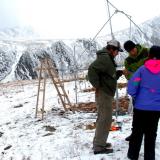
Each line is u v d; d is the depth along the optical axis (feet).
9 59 616.39
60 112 46.80
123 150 26.63
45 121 42.65
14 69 593.42
